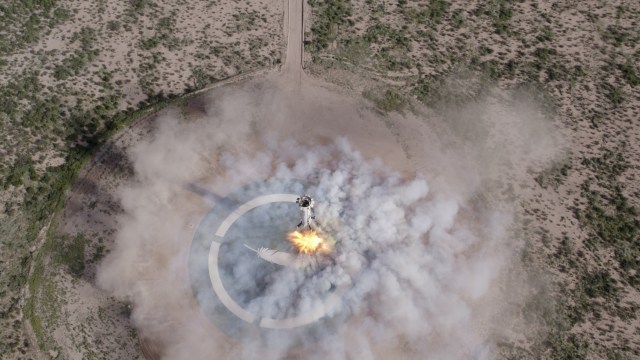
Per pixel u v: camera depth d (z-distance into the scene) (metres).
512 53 85.81
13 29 85.25
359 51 84.88
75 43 84.06
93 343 59.47
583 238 67.69
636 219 69.50
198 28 86.44
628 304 62.97
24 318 60.78
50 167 71.81
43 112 76.62
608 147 75.81
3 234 66.44
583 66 84.44
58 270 63.91
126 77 80.81
